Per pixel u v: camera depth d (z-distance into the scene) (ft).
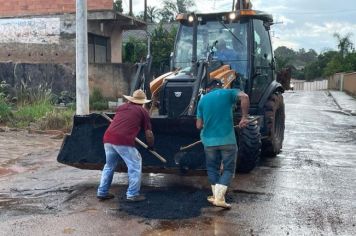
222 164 21.72
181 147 24.17
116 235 17.61
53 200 22.17
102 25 73.26
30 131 44.11
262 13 31.12
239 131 25.03
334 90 175.42
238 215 20.13
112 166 22.12
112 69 67.10
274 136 32.91
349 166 31.58
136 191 21.77
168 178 26.86
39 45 72.69
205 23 31.35
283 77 37.52
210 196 22.53
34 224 18.75
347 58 197.77
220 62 28.37
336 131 52.80
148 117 22.24
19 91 56.44
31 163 30.99
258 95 31.81
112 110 62.08
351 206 21.89
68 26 71.41
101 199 22.06
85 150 24.95
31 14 72.79
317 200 22.76
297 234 18.03
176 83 26.63
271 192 24.06
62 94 63.57
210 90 22.41
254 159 27.07
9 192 23.70
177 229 18.28
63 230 18.08
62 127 45.21
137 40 97.40
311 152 37.37
